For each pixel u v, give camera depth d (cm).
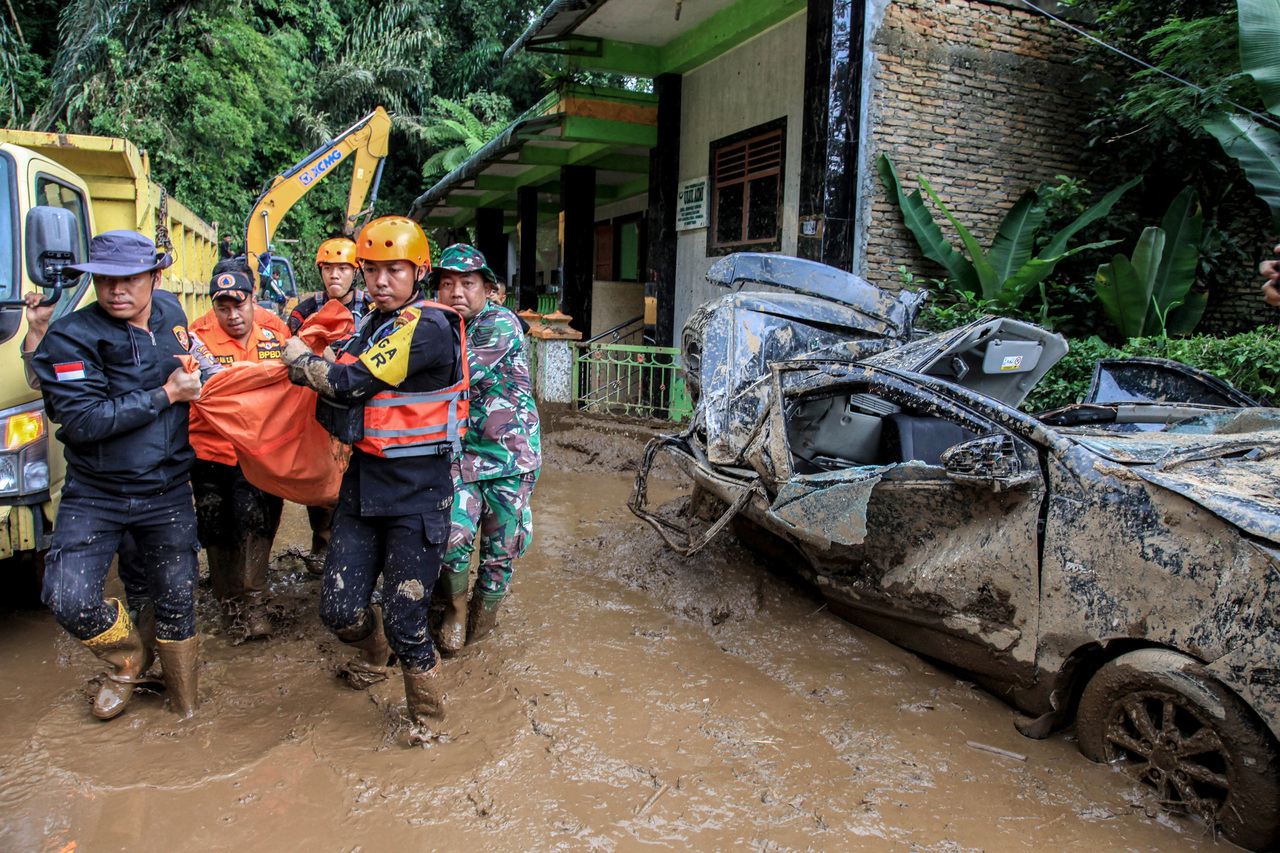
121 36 1839
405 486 307
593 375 1056
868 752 322
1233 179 938
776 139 970
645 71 1158
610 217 1758
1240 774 263
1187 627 275
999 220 928
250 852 257
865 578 408
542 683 373
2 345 371
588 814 280
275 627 424
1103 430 384
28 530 379
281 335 433
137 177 539
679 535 578
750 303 555
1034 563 324
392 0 2548
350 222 792
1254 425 402
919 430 445
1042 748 326
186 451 329
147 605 360
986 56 899
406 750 316
